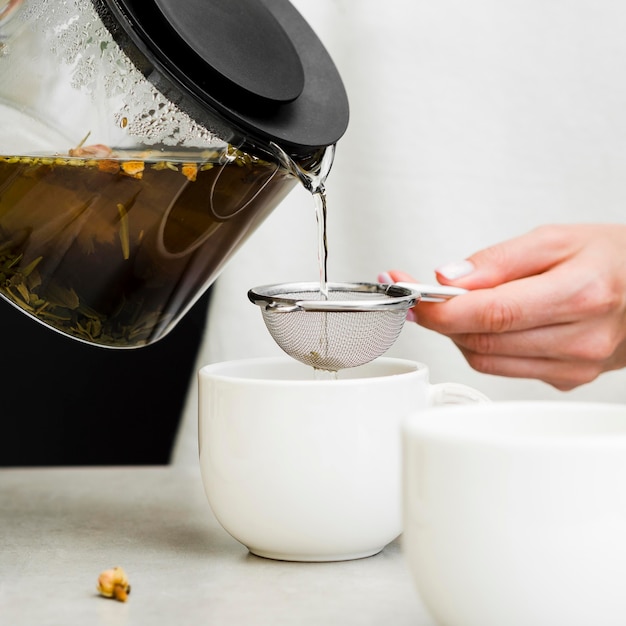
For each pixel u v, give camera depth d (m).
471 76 1.16
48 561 0.80
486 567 0.65
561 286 0.92
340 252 1.18
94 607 0.74
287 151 0.79
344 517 0.79
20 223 0.79
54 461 1.34
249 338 1.18
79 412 1.32
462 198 1.18
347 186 1.18
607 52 1.16
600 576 0.65
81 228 0.79
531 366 0.97
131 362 1.31
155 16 0.76
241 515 0.79
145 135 0.78
